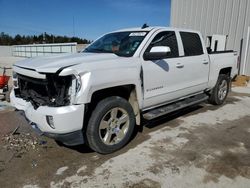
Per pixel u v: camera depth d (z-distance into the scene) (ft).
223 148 13.26
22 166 11.36
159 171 10.99
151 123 16.88
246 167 11.36
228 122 17.52
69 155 12.39
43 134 11.21
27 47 145.79
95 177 10.55
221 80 21.40
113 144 12.52
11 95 13.37
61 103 10.61
